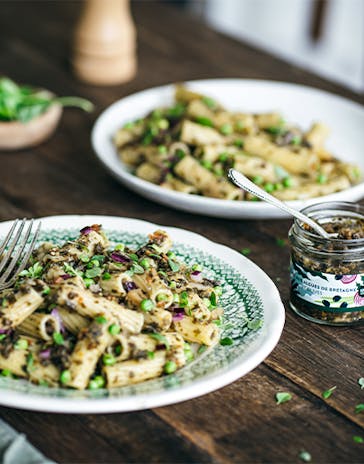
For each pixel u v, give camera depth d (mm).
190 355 803
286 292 927
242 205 1013
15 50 1480
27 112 1178
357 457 737
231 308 857
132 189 1069
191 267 891
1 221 1043
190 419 768
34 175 1146
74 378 751
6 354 774
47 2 1696
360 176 1150
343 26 2523
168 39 1542
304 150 1142
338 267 846
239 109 1280
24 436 736
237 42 1544
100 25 1355
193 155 1132
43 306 809
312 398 792
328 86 1396
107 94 1360
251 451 741
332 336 863
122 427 760
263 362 829
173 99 1272
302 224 879
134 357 773
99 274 831
